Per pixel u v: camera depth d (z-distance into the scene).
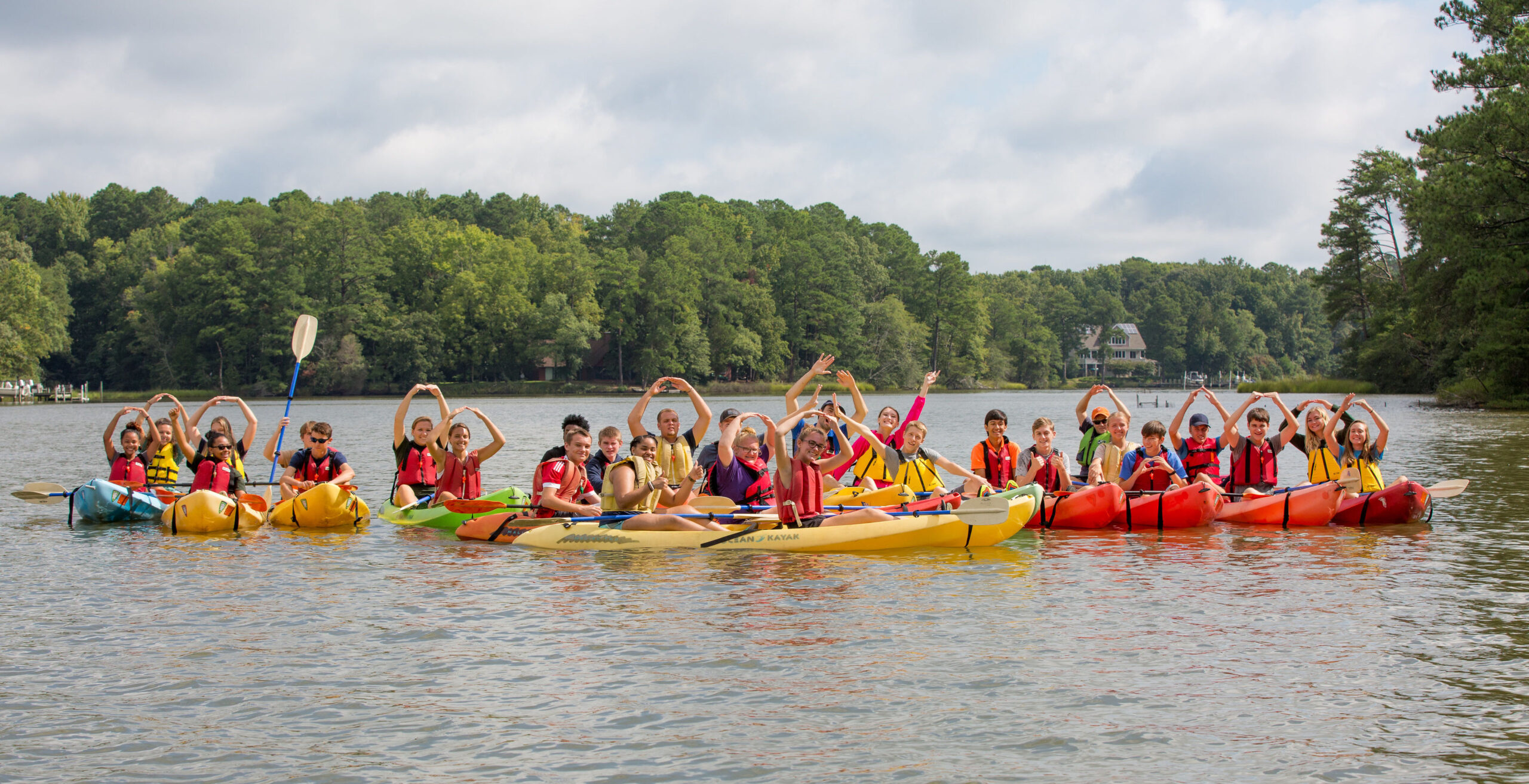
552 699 5.86
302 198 101.50
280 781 4.81
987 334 126.88
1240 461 13.19
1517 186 36.97
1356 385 62.75
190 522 11.85
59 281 95.69
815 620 7.50
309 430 12.85
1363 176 67.50
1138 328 156.00
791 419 10.83
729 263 104.44
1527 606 7.80
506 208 130.50
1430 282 41.94
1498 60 36.91
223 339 89.56
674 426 11.54
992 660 6.51
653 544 10.56
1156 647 6.77
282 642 7.00
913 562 9.83
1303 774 4.82
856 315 105.25
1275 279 170.62
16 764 5.00
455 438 12.48
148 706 5.77
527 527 11.09
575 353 93.12
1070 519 11.80
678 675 6.26
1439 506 13.47
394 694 5.95
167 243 106.50
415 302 98.12
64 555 10.36
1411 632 7.09
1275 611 7.71
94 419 47.81
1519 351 39.25
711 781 4.78
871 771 4.88
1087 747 5.14
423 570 9.53
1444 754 5.03
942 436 30.17
